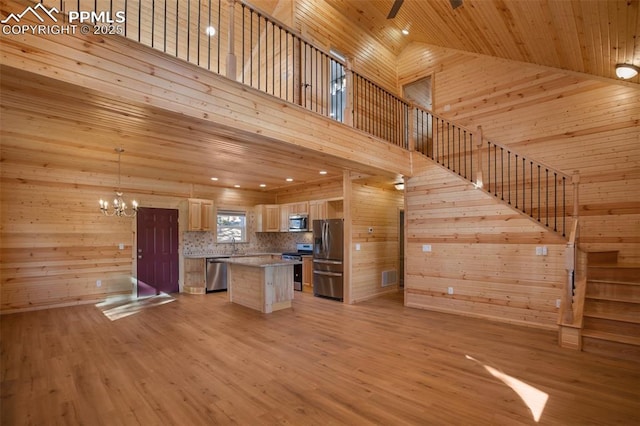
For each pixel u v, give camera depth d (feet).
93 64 7.97
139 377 10.11
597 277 13.57
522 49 16.61
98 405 8.53
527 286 15.78
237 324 15.80
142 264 22.70
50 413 8.16
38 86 7.79
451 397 8.94
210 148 14.43
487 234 17.03
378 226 22.93
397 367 10.85
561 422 7.81
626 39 11.59
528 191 17.58
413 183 19.89
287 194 29.30
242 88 11.11
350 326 15.52
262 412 8.20
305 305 19.89
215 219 26.32
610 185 15.17
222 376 10.18
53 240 19.40
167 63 9.26
